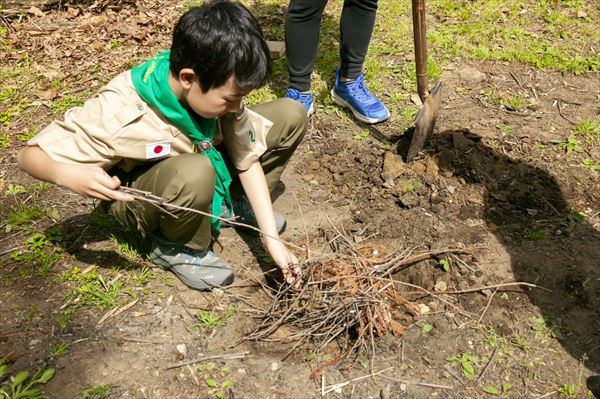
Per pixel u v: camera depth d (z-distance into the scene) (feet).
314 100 13.51
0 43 15.55
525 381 7.57
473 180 10.91
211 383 7.28
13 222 9.78
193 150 8.13
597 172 11.23
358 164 11.50
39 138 7.43
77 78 14.32
